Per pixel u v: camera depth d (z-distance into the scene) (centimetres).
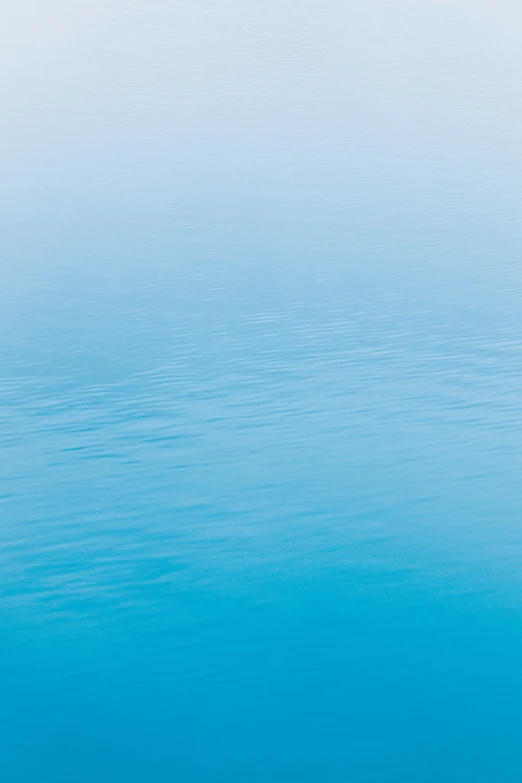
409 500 380
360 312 568
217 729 276
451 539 355
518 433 422
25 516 384
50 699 290
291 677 295
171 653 307
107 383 500
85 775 263
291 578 338
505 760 262
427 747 268
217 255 677
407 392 467
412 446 418
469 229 684
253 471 407
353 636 310
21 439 448
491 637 306
